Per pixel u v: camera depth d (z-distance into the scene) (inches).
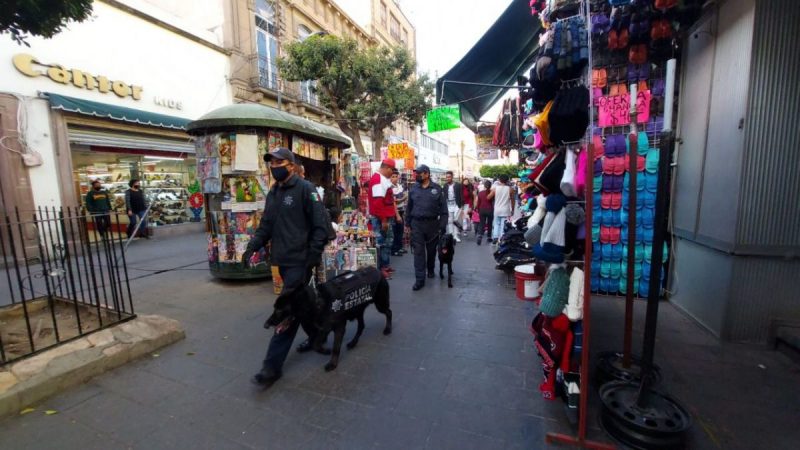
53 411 95.8
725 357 115.4
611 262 173.5
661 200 77.4
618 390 89.2
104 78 345.7
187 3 513.3
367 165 365.1
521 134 289.0
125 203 389.4
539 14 174.6
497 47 237.9
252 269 210.1
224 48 493.4
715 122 130.1
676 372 107.2
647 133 164.7
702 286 138.1
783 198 114.0
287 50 489.1
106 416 94.0
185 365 119.8
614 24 144.9
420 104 544.1
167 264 271.6
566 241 85.6
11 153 282.8
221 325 152.9
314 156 246.7
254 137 199.0
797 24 108.2
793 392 97.2
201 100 459.2
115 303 139.3
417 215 199.9
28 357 108.7
